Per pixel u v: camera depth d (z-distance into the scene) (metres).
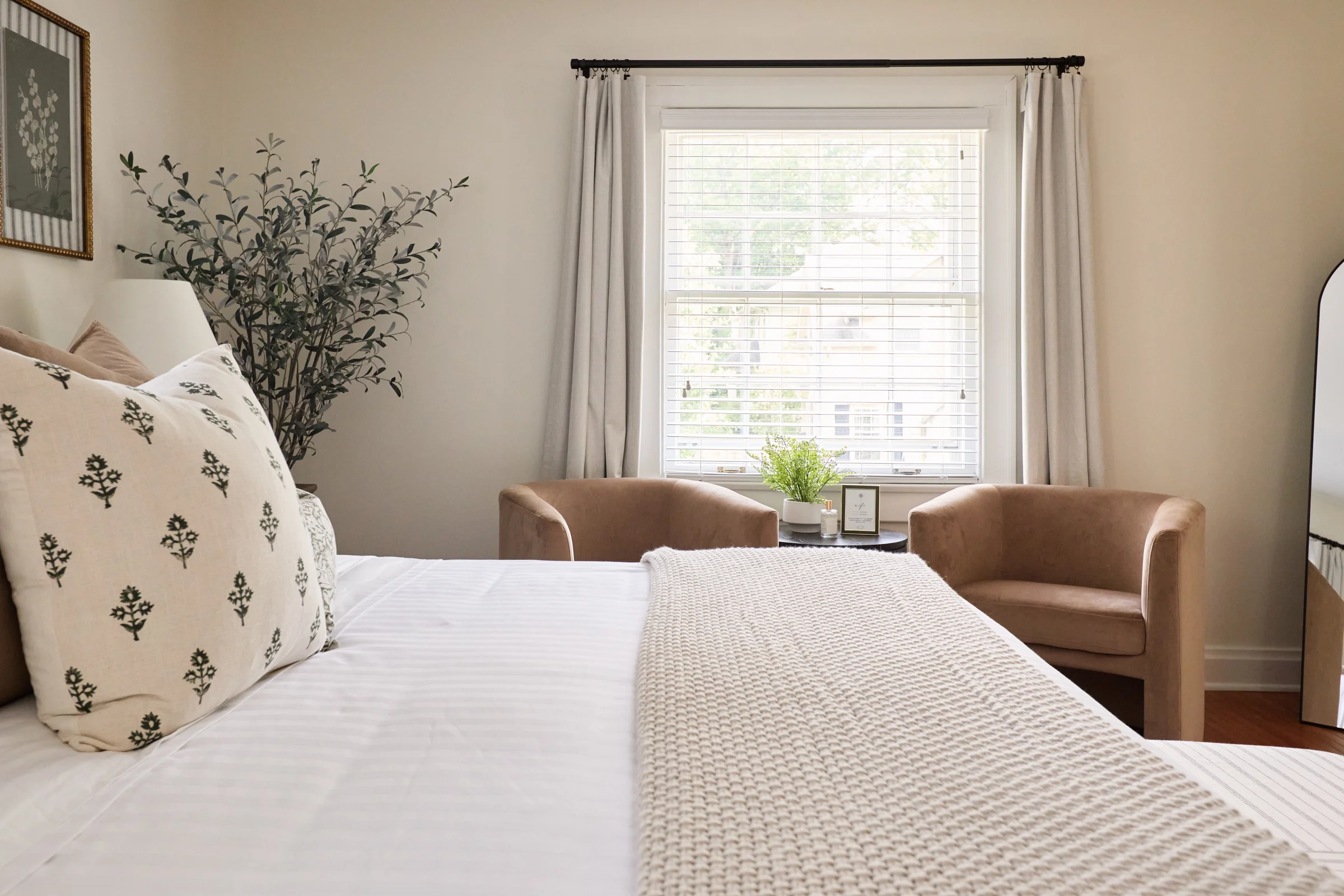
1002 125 3.42
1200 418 3.36
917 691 1.12
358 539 3.52
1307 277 3.31
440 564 2.02
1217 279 3.34
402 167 3.45
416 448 3.51
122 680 0.94
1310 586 3.04
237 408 1.22
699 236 3.55
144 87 3.03
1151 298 3.36
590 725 1.04
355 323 3.27
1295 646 3.35
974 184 3.49
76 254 2.68
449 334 3.48
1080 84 3.28
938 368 3.55
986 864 0.71
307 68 3.44
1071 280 3.27
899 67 3.39
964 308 3.53
